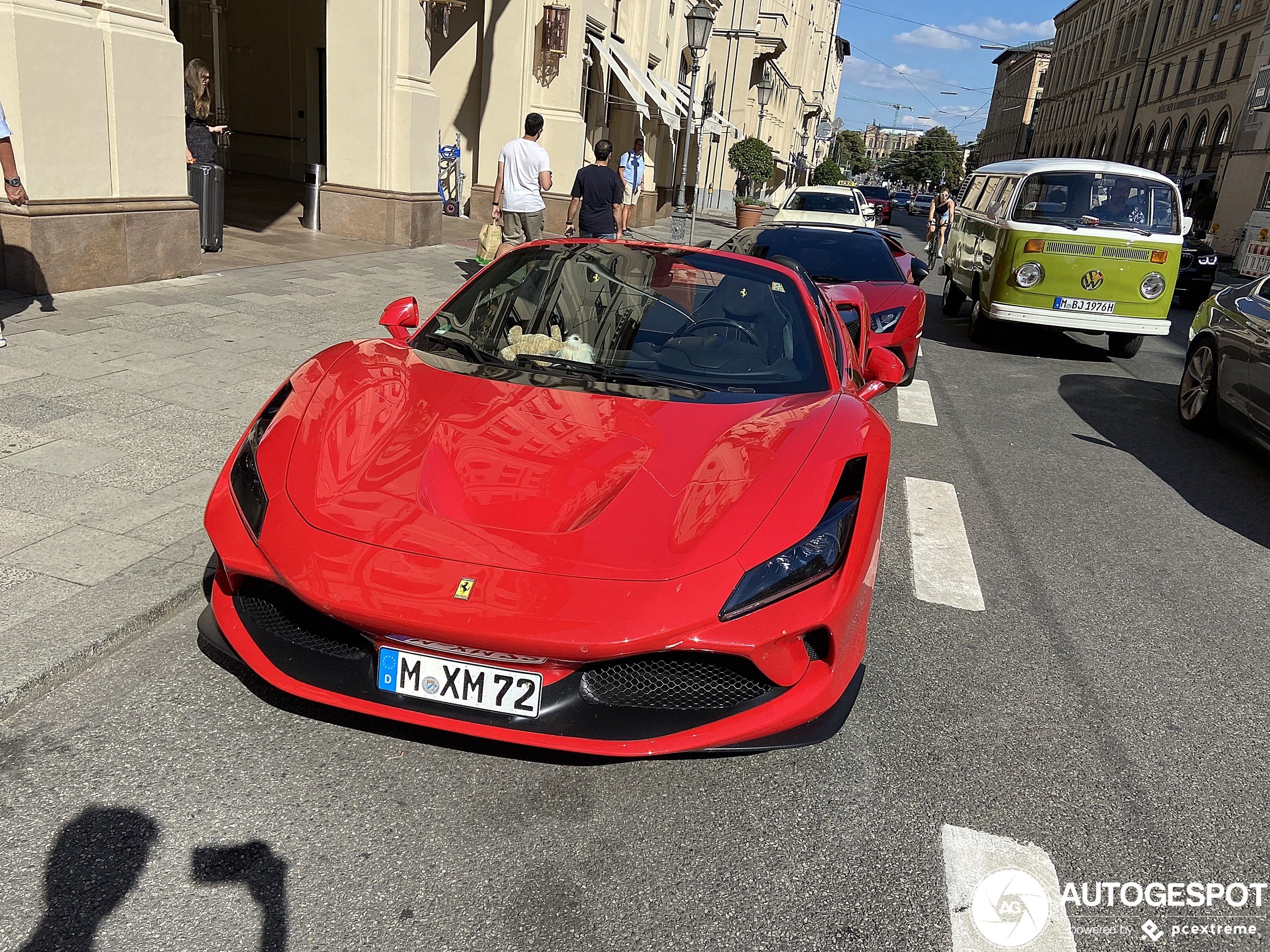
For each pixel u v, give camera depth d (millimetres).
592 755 2285
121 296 7156
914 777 2650
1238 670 3525
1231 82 45344
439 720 2262
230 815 2230
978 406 7738
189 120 9352
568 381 3102
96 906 1929
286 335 6676
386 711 2295
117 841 2111
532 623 2125
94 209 7082
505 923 1988
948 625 3680
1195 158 49281
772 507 2447
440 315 3594
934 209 18812
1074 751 2875
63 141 6758
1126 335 10375
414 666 2242
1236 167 40875
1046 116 89188
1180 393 7586
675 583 2221
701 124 16281
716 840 2309
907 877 2246
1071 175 9930
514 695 2221
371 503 2383
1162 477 6086
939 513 5004
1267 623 3975
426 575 2195
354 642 2342
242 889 2012
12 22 6262
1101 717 3094
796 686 2352
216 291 7824
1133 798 2660
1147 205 9797
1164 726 3074
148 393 5098
